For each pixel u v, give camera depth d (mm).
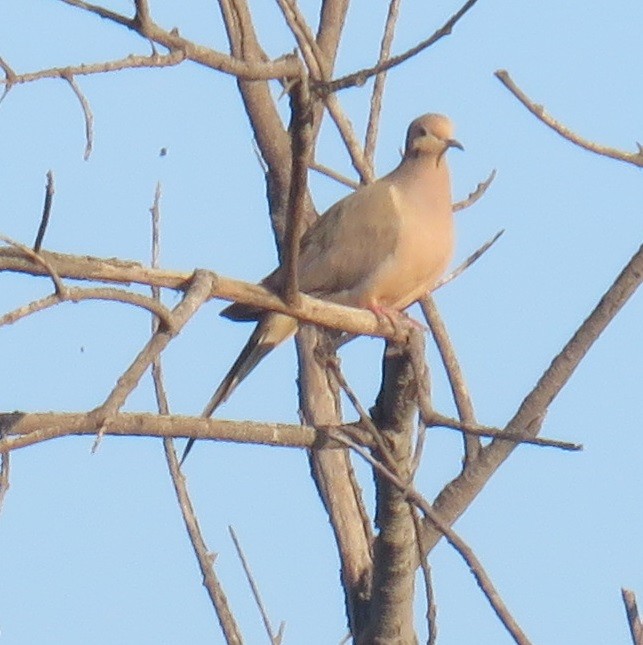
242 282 9047
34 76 7000
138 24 6988
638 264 11812
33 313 7148
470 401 11984
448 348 12273
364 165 13383
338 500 12000
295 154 8250
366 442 10375
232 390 12617
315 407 12562
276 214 13336
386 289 13492
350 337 12211
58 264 8055
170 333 7465
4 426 9250
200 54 7211
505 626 8258
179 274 8586
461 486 11641
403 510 10586
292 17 8711
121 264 8359
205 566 10930
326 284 13555
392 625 11086
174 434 9766
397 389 10281
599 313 11828
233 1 8047
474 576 8422
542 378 11797
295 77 7664
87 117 8086
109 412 7066
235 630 10805
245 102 13172
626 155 10969
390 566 10898
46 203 7305
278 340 12539
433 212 13508
